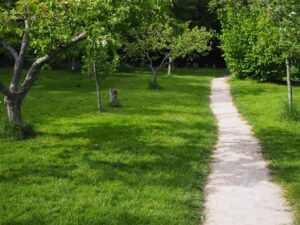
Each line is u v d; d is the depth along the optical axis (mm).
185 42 36031
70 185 10727
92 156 13492
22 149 14336
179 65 71062
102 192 10242
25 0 11234
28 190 10383
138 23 15234
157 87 33844
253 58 37719
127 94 30062
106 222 8539
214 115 21828
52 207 9320
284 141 15508
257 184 10938
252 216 8930
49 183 10891
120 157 13383
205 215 8992
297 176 11484
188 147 14734
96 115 21156
